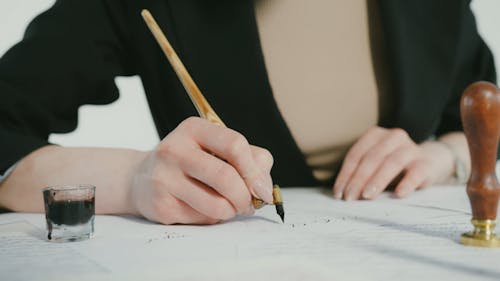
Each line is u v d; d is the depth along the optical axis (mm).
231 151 573
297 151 957
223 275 388
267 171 607
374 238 512
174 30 936
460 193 822
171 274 394
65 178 687
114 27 968
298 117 1001
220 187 570
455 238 508
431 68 1008
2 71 854
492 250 458
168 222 598
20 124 812
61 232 523
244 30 919
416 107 985
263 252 460
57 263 436
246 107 933
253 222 604
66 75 886
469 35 1126
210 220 594
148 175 608
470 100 490
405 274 383
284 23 987
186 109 956
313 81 994
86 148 732
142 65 972
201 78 928
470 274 382
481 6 2055
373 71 1012
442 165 917
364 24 1003
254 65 919
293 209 691
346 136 1023
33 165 715
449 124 1157
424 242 491
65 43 900
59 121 903
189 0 946
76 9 944
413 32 998
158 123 1016
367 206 714
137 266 420
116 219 640
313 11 986
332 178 1026
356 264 413
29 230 584
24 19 1839
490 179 480
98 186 669
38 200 701
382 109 1022
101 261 440
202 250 472
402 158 820
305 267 402
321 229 560
